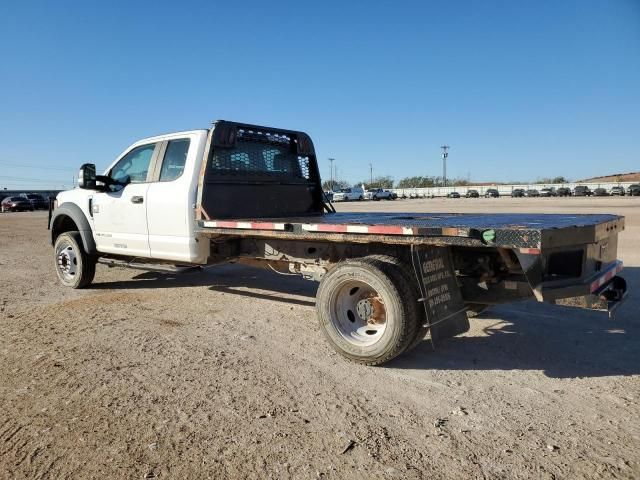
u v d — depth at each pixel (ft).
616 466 9.52
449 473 9.33
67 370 14.49
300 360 15.39
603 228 14.46
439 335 13.87
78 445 10.38
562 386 13.35
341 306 15.55
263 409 12.00
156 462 9.74
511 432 10.87
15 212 150.82
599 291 13.57
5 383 13.57
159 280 29.25
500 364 15.05
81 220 25.55
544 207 103.81
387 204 154.20
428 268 13.91
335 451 10.12
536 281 12.18
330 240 15.62
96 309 21.97
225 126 21.31
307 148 25.98
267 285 27.61
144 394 12.84
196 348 16.49
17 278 30.09
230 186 21.74
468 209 99.19
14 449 10.25
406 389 13.20
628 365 14.85
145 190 22.52
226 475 9.31
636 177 347.97
